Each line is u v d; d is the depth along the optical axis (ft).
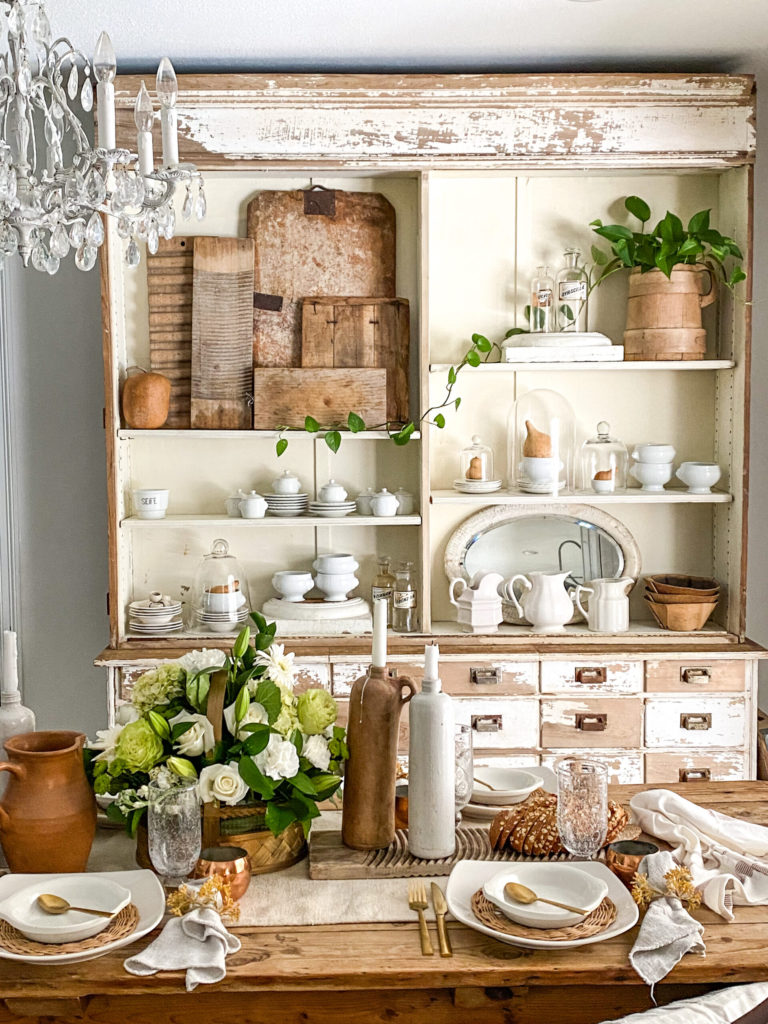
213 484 11.95
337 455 11.98
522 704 11.10
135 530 11.91
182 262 11.59
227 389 11.58
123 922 5.20
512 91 10.76
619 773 11.20
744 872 5.85
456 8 9.43
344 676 10.97
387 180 11.68
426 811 6.02
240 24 9.77
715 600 11.46
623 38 10.32
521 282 11.79
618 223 11.78
